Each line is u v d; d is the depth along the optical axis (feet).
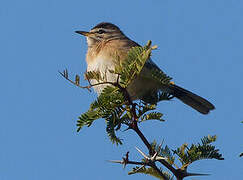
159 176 21.80
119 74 22.29
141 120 24.85
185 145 22.48
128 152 19.97
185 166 21.85
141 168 20.90
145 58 21.68
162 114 24.56
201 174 20.04
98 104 23.09
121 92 23.00
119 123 24.27
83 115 23.02
